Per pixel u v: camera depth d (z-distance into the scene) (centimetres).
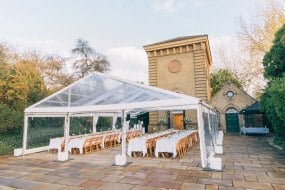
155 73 2528
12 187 650
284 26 1429
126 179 706
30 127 1516
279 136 1512
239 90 2388
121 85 995
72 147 1199
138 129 2208
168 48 2497
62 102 1134
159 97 902
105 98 1031
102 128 2325
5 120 1368
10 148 1231
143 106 935
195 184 638
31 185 665
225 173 752
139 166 881
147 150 1116
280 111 1056
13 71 1636
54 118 1741
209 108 1158
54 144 1249
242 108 2344
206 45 2486
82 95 1088
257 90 2655
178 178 704
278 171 771
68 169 855
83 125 2122
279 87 1033
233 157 1030
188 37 2539
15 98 1574
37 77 1970
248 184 630
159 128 2398
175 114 2405
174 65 2459
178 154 1118
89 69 3309
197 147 1392
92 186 645
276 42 1488
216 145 1213
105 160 1021
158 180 688
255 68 2320
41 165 934
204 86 2284
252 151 1199
